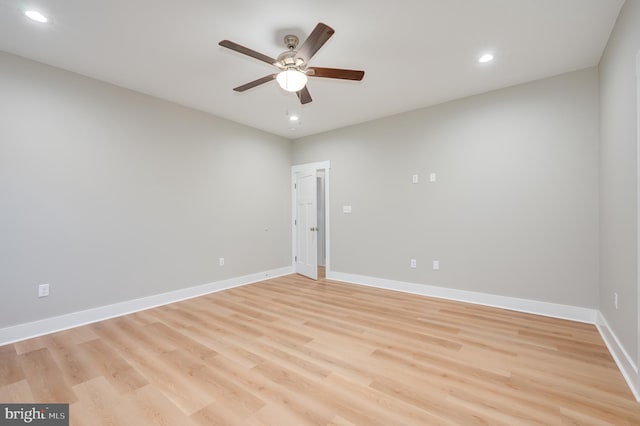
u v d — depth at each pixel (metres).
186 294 3.91
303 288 4.42
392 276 4.32
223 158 4.40
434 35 2.39
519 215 3.31
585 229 2.97
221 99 3.69
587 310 2.96
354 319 3.11
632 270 1.92
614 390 1.85
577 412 1.65
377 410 1.68
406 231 4.17
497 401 1.75
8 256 2.60
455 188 3.74
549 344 2.49
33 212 2.73
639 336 1.75
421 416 1.63
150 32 2.34
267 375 2.05
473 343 2.52
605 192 2.62
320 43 1.94
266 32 2.34
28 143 2.71
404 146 4.18
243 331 2.80
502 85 3.32
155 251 3.61
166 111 3.72
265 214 5.07
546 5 2.04
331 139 5.03
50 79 2.84
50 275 2.82
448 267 3.81
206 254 4.16
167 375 2.05
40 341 2.61
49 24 2.22
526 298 3.28
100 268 3.16
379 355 2.32
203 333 2.77
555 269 3.12
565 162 3.06
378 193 4.46
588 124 2.94
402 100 3.73
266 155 5.11
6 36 2.37
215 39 2.44
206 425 1.57
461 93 3.54
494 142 3.45
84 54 2.65
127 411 1.68
